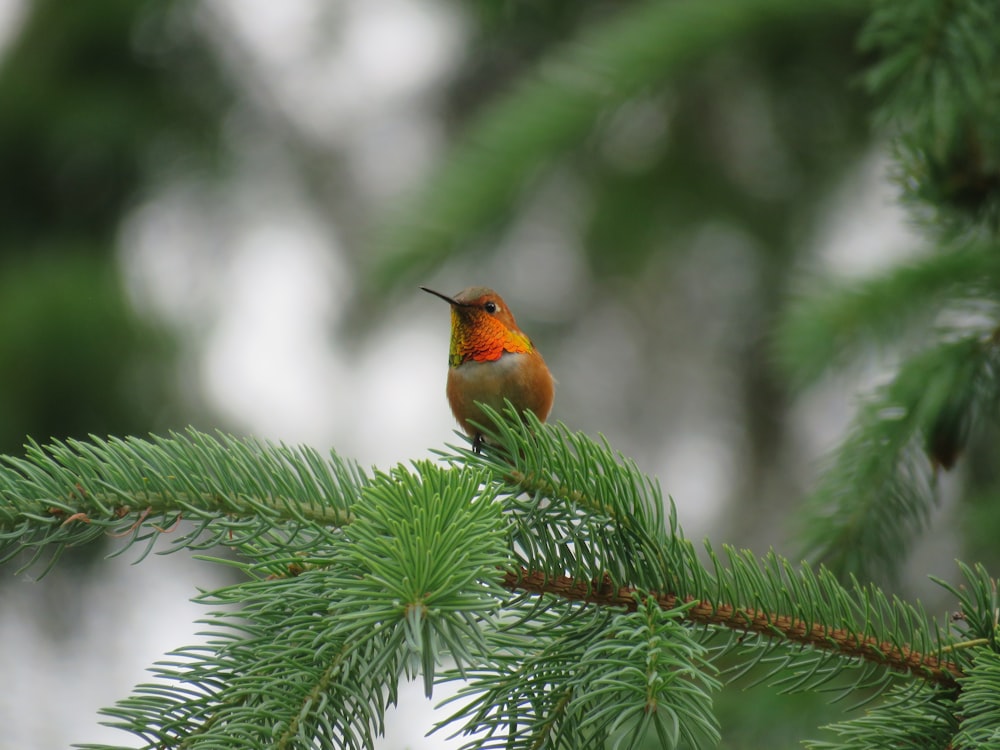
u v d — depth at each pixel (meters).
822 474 7.55
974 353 7.23
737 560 5.16
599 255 15.66
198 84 17.05
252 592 4.79
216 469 5.35
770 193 15.55
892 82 8.05
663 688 4.23
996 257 7.49
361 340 15.87
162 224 16.94
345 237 17.95
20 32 16.58
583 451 5.22
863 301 7.76
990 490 9.73
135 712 4.65
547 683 5.09
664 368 17.03
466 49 17.05
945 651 5.02
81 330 14.47
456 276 15.52
